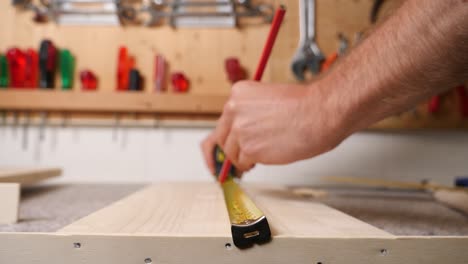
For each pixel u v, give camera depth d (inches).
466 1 10.8
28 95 46.1
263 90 20.3
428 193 41.3
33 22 50.8
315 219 16.4
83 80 48.1
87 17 50.9
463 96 48.1
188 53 51.3
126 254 11.8
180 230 12.9
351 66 15.8
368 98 14.9
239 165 24.8
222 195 25.7
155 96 47.5
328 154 50.4
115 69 50.8
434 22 11.8
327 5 52.0
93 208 23.6
